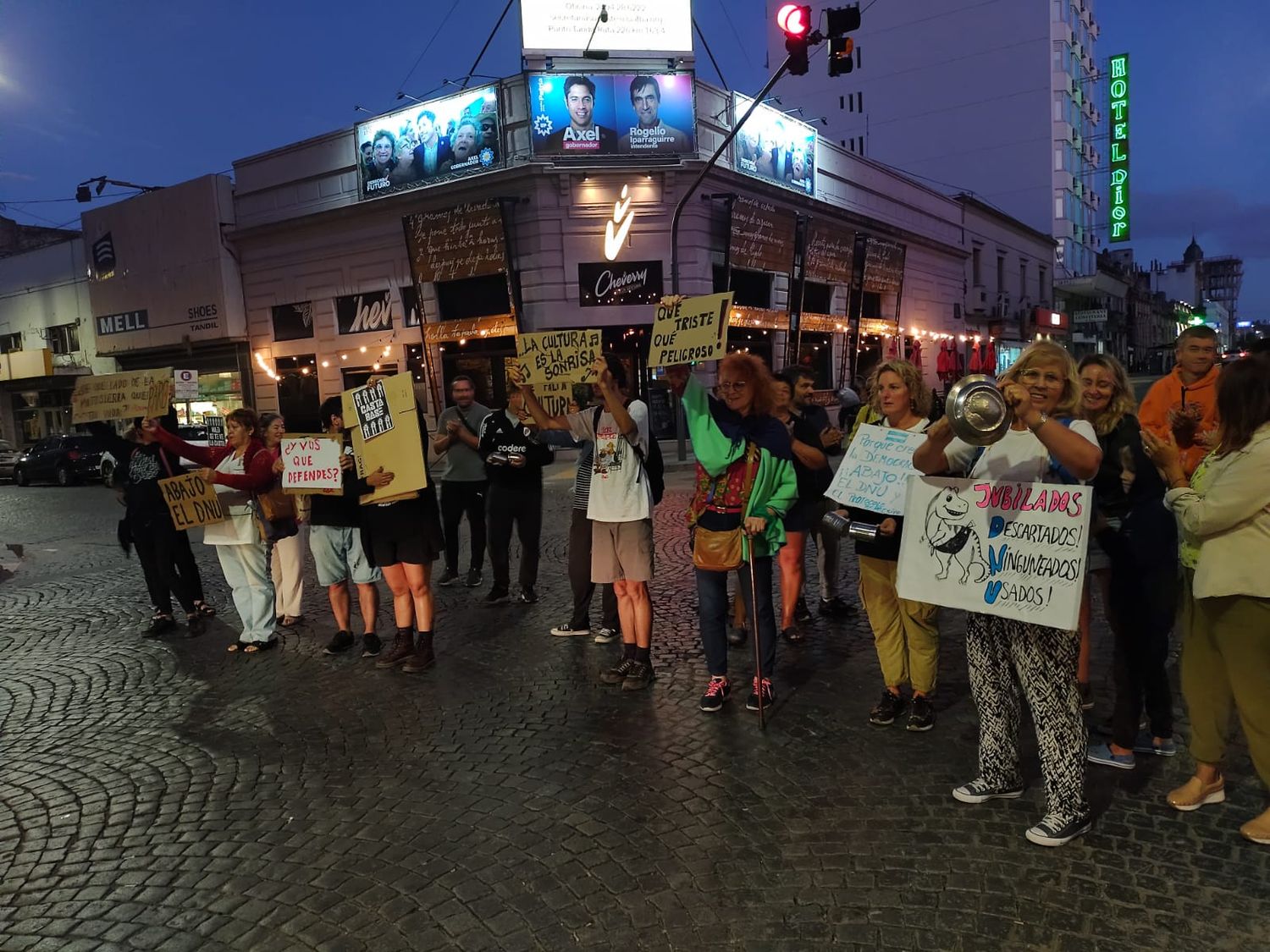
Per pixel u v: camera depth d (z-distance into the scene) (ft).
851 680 15.58
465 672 17.19
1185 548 10.19
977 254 113.19
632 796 11.57
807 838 10.27
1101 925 8.34
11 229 122.42
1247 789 10.92
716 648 14.33
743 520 13.64
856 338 82.33
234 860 10.52
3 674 19.07
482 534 24.61
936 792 11.23
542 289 59.57
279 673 17.93
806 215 72.28
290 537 21.26
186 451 19.77
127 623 23.26
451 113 61.98
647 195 60.29
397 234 66.03
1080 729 9.84
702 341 13.78
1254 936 8.07
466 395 24.36
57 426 100.01
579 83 58.29
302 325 72.90
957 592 10.30
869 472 13.10
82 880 10.27
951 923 8.50
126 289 84.43
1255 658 9.26
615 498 15.55
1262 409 8.88
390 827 11.11
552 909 9.11
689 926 8.69
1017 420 10.13
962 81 144.97
